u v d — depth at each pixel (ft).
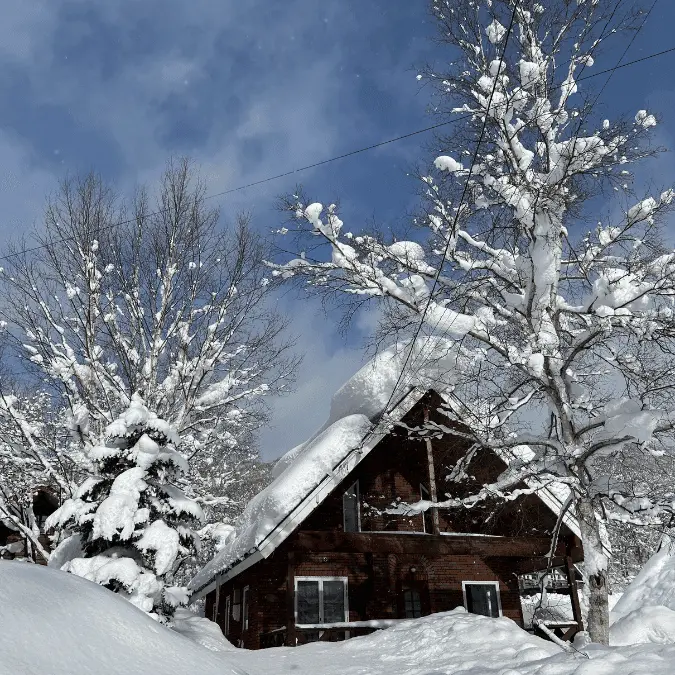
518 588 60.34
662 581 80.43
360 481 59.11
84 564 38.11
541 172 49.08
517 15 47.91
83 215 63.52
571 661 23.89
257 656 39.75
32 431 55.88
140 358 64.03
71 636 13.94
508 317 47.32
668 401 39.24
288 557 48.01
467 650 33.60
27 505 71.05
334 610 54.13
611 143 44.01
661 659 21.70
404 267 48.47
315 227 46.57
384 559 56.75
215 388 63.93
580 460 41.63
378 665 33.73
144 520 39.68
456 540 52.29
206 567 68.69
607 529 46.78
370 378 60.23
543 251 43.91
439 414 55.31
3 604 13.69
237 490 94.12
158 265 66.54
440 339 47.67
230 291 66.28
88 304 60.64
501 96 45.39
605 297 41.88
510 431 45.85
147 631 16.60
